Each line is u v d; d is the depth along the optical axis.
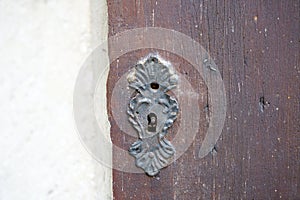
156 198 0.62
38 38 0.53
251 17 0.62
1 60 0.53
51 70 0.54
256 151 0.63
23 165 0.54
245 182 0.63
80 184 0.55
